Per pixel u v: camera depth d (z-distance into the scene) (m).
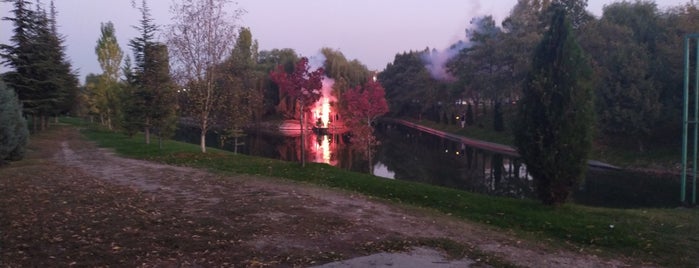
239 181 12.59
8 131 14.80
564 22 9.30
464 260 6.11
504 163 30.56
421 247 6.62
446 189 12.12
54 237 6.30
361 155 32.84
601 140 32.94
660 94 30.81
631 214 8.99
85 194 9.81
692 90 28.17
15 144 15.21
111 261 5.45
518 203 10.17
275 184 12.20
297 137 47.78
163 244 6.20
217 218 7.84
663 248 7.03
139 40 23.92
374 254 6.16
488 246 6.95
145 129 26.56
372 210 9.22
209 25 19.53
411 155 34.97
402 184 12.48
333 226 7.61
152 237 6.50
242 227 7.29
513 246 7.06
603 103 30.55
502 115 46.28
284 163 16.61
